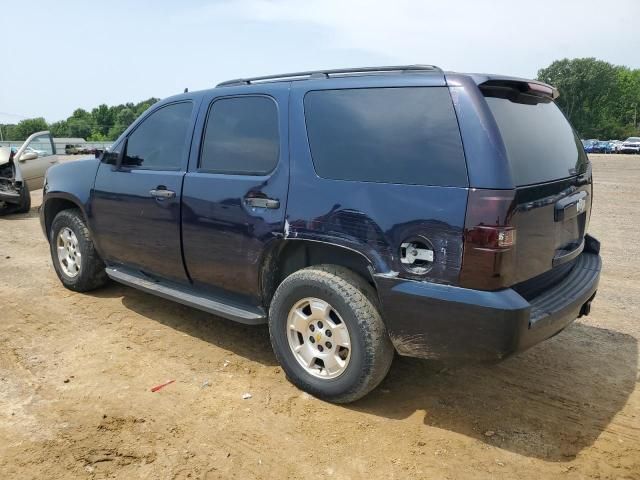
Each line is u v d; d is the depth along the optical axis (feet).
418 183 9.50
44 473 8.78
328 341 10.87
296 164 11.11
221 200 12.24
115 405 10.85
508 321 8.77
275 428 10.18
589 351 13.79
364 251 10.02
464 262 8.96
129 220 14.69
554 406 11.12
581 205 11.48
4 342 13.71
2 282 18.74
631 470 9.12
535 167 9.89
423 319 9.46
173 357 13.10
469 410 10.94
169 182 13.47
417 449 9.62
